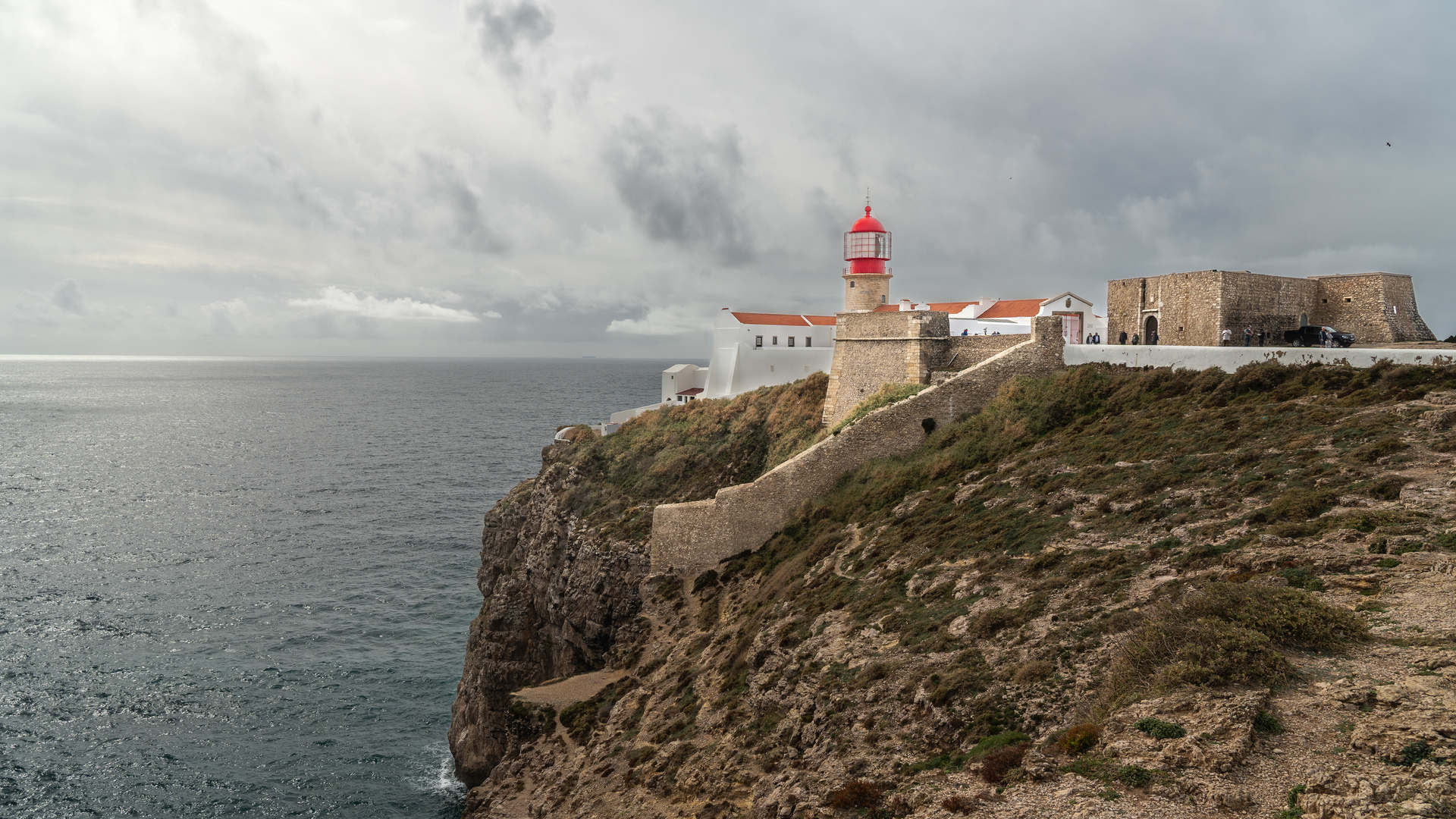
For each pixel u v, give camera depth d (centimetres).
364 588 6625
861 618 2422
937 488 3331
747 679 2622
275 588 6562
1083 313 6066
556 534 4975
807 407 5328
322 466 12531
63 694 4709
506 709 3734
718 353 7131
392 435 16525
